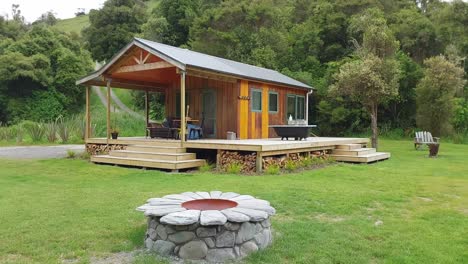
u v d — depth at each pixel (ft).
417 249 11.86
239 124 39.83
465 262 10.89
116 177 26.35
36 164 33.53
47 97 106.32
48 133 62.54
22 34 146.92
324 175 27.09
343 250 11.70
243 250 11.30
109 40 140.15
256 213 11.55
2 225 14.14
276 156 31.09
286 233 13.32
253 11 97.25
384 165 33.96
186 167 29.73
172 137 39.73
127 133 74.69
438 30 85.35
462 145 59.67
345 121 77.97
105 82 41.34
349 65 47.96
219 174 27.78
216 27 98.89
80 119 74.95
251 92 41.68
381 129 78.07
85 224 14.26
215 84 41.47
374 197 19.44
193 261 10.87
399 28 86.28
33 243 12.22
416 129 75.25
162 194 19.76
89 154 38.86
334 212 16.39
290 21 110.22
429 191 21.44
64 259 11.02
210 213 11.41
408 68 75.82
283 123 48.01
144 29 118.21
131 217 15.23
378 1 93.97
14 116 101.14
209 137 41.86
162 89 46.88
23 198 18.95
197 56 39.42
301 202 17.97
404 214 16.38
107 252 11.57
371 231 13.64
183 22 115.65
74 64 111.96
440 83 66.28
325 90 77.92
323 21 93.81
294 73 82.89
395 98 72.90
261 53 88.17
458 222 15.02
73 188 21.88
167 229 11.42
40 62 107.34
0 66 101.91
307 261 10.86
